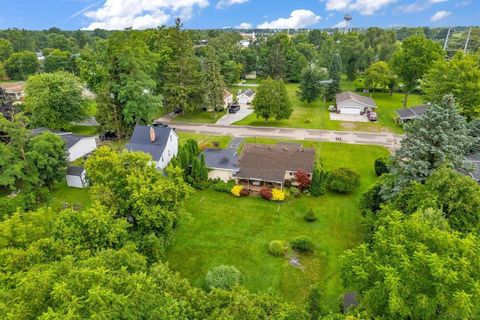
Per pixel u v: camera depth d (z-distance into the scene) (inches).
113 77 1814.7
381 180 1032.8
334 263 909.8
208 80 2225.6
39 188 1197.7
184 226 1073.5
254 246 980.6
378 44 4033.0
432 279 434.9
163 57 2219.5
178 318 477.4
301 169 1327.5
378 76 2910.9
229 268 837.2
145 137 1502.2
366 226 970.7
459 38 5364.2
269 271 882.8
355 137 1888.5
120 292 431.5
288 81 3786.9
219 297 529.7
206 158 1416.1
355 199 1235.9
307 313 526.9
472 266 439.2
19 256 557.0
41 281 421.1
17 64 4047.7
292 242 968.3
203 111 2458.2
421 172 909.2
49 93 1829.5
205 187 1317.7
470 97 1565.0
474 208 711.1
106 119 1770.4
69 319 353.1
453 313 412.2
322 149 1718.8
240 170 1330.0
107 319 374.0
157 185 858.1
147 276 542.3
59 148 1259.2
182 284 571.8
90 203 1208.8
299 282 847.1
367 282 507.8
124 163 906.1
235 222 1097.4
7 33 5442.9
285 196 1243.8
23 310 390.6
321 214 1140.5
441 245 469.7
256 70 4079.7
